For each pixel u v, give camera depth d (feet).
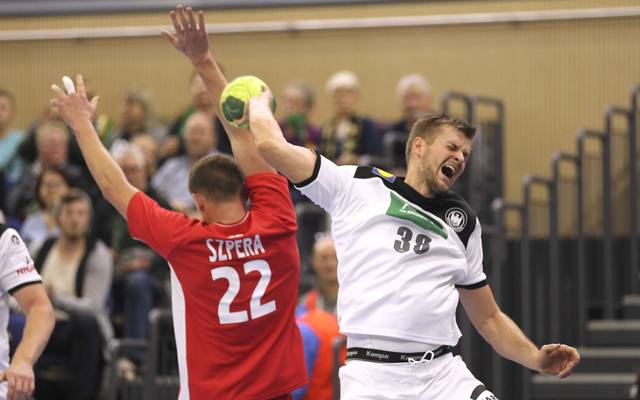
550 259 64.90
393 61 82.17
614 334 65.16
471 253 32.73
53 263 61.46
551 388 62.39
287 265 34.06
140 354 62.54
